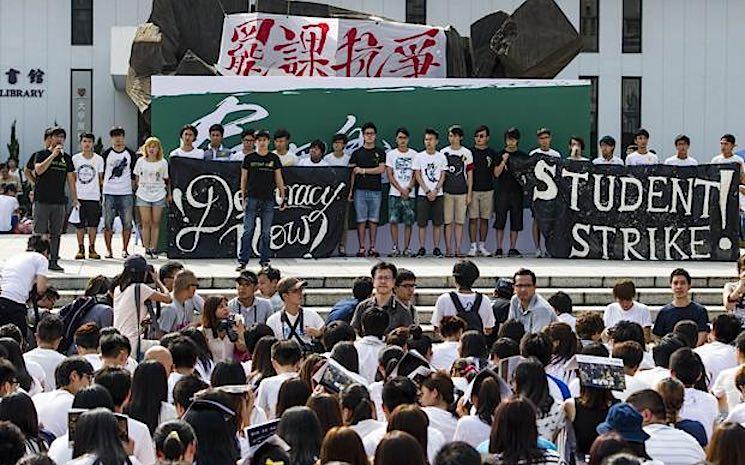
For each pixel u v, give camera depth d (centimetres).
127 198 2664
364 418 1090
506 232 2884
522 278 1830
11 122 4762
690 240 2773
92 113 4803
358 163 2748
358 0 4862
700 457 1062
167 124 2848
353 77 2941
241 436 1091
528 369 1134
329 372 1155
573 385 1302
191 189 2695
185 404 1113
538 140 2880
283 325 1777
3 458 889
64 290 2361
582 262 2728
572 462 1130
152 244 2683
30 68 4769
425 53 3053
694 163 2820
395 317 1772
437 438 1069
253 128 2875
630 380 1270
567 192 2791
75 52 4781
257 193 2527
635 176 2780
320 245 2753
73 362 1212
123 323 1766
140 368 1162
